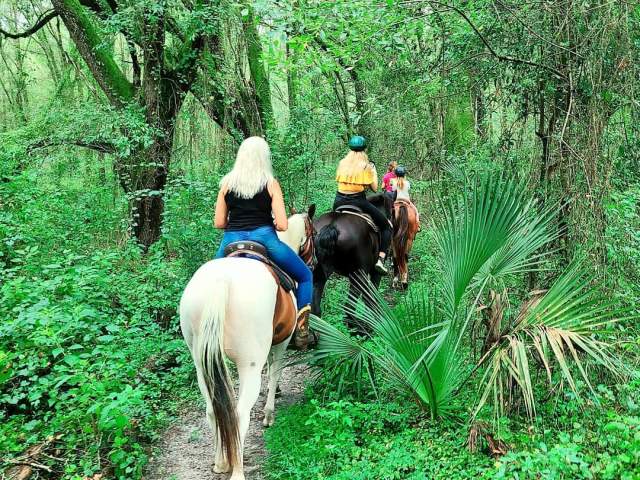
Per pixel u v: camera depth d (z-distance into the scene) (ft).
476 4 22.12
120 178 38.34
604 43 17.53
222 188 14.40
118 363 17.10
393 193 36.24
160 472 14.69
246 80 42.42
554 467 11.31
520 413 15.10
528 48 21.77
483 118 27.86
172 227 27.96
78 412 15.21
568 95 19.93
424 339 14.88
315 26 19.84
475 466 12.84
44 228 27.58
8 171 31.81
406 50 23.40
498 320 14.01
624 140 19.49
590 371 15.11
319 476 13.29
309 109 38.47
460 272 13.98
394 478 12.84
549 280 18.34
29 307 18.90
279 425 16.40
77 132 37.06
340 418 15.58
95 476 13.82
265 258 14.11
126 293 23.57
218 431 12.94
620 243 17.17
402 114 40.16
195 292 12.76
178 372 20.65
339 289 30.60
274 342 15.16
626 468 11.62
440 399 14.98
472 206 13.96
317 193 39.01
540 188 19.74
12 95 57.31
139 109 37.78
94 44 38.50
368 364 17.16
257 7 19.51
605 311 14.02
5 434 15.44
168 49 40.86
